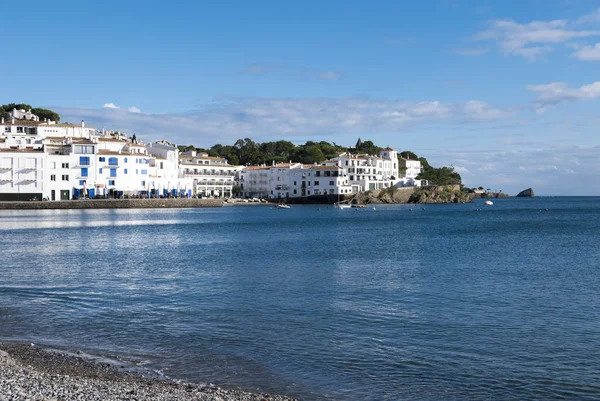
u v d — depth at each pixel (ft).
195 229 329.72
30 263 174.81
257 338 86.94
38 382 61.11
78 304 112.37
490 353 79.82
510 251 213.46
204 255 198.08
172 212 544.21
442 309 107.76
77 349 80.59
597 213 602.03
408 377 70.18
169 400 57.21
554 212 633.20
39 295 121.80
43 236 271.28
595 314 103.81
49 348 80.84
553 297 119.65
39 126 613.11
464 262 178.91
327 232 312.50
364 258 189.37
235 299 117.19
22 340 85.40
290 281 140.26
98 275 150.30
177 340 85.81
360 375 70.69
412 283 137.49
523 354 79.41
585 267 167.22
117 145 593.83
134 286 133.08
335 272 156.04
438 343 84.64
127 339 86.28
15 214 447.83
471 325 95.40
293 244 241.14
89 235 279.69
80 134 646.33
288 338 87.10
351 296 120.47
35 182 512.63
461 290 127.85
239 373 70.85
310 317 100.89
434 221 431.02
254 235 289.74
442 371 72.33
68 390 58.49
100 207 530.68
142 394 58.85
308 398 63.00
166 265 170.60
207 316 101.65
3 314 103.09
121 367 72.18
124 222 381.40
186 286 133.08
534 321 98.27
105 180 552.00
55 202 505.66
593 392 65.67
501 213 596.70
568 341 85.81
